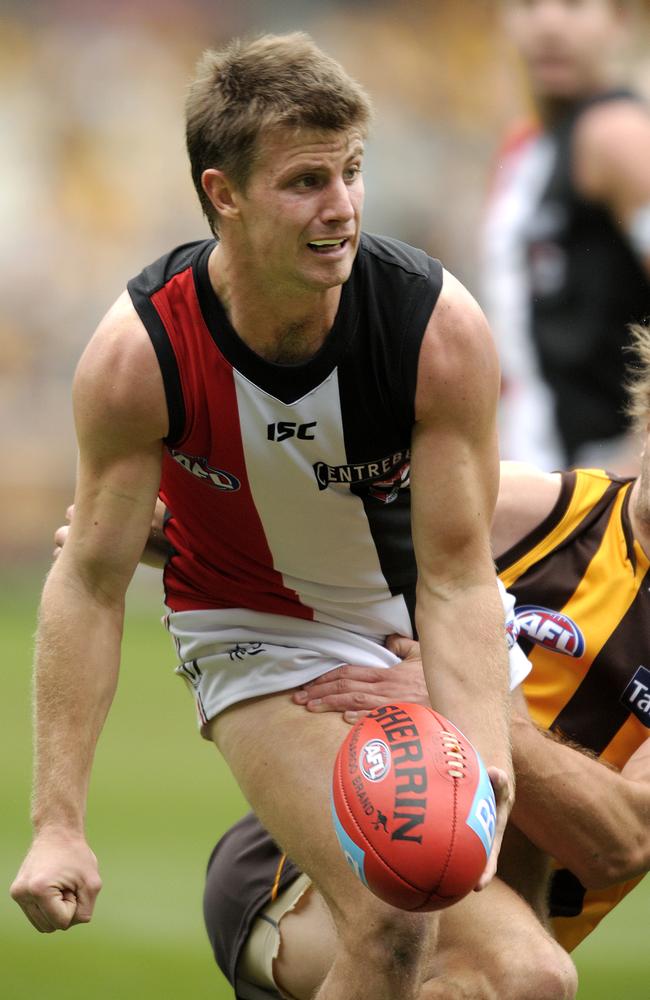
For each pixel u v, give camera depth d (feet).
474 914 40.40
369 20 217.77
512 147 90.27
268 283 36.29
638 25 127.34
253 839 47.39
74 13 214.48
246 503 40.24
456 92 212.23
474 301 38.37
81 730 38.86
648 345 49.96
